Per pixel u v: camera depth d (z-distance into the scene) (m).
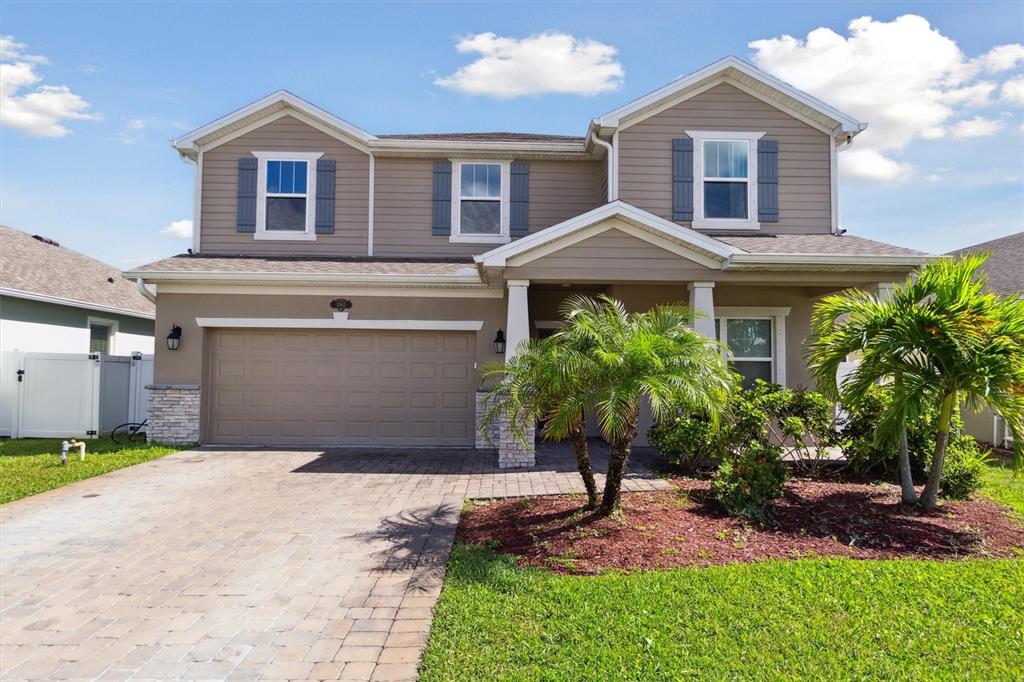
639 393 5.96
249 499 7.59
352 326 11.61
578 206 13.40
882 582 4.72
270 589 4.77
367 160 13.27
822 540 5.84
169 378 11.49
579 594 4.51
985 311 6.32
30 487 8.02
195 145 12.98
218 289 11.53
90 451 10.76
